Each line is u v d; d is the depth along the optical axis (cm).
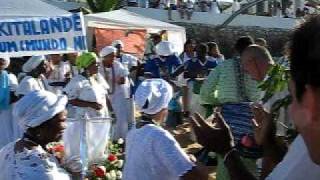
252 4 2400
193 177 297
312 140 124
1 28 757
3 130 726
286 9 2509
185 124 1175
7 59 750
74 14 807
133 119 992
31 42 776
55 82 908
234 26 2444
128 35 1658
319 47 116
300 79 120
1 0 809
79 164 640
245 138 345
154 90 319
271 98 274
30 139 303
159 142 301
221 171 371
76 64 757
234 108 418
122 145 905
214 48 1151
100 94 728
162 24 1739
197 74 1120
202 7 2612
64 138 644
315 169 147
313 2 659
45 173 295
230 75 425
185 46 1266
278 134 258
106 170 698
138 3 2562
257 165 344
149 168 304
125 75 995
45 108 298
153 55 1209
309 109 121
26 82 722
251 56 395
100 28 1634
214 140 232
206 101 448
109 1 2447
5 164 302
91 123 678
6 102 727
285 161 159
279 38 2377
